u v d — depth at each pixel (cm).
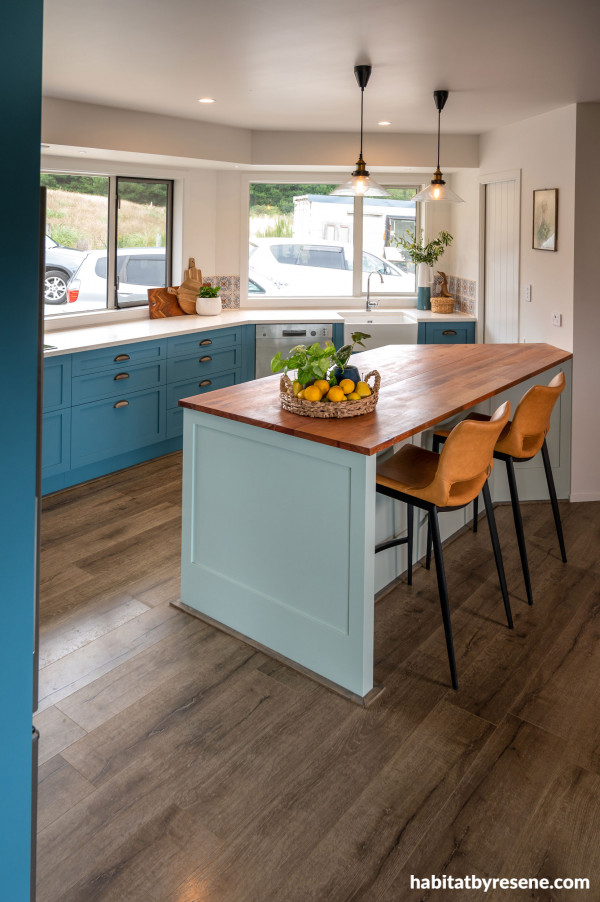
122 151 500
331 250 693
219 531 314
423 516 379
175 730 254
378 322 670
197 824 213
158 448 554
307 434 266
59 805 220
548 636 317
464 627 324
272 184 671
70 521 431
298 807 220
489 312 605
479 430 272
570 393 467
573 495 480
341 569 270
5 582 128
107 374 491
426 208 681
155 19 296
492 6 277
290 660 296
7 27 112
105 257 581
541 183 500
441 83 406
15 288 121
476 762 240
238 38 321
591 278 463
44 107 452
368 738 251
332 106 476
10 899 139
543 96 436
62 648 301
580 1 272
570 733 254
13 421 124
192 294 631
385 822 215
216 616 323
